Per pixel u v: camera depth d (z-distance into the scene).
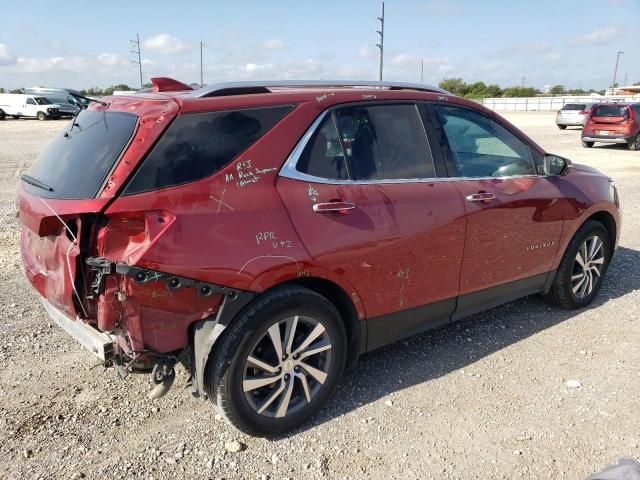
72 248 2.70
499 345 4.28
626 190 10.96
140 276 2.61
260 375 3.06
